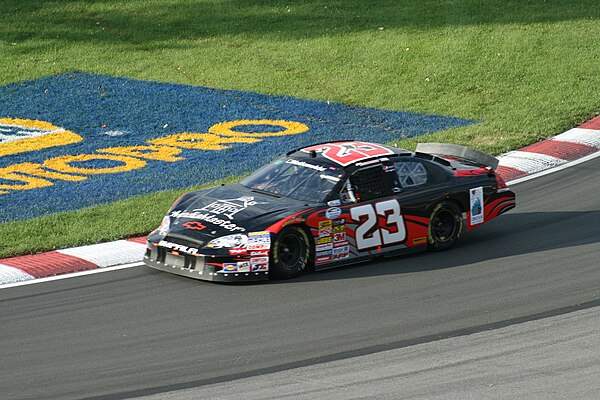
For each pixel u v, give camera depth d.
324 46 90.56
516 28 93.88
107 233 48.75
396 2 103.69
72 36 94.19
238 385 30.69
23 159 64.44
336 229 42.78
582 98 76.31
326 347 33.94
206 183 58.72
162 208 53.25
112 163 63.50
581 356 32.69
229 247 40.44
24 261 44.56
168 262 41.97
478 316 37.03
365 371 31.70
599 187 56.75
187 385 30.73
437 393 29.72
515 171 60.34
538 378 30.84
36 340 34.94
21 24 96.62
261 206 42.78
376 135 69.19
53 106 76.69
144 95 79.38
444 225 46.72
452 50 88.19
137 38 94.06
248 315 37.25
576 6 101.75
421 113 74.56
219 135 69.69
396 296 39.53
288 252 41.84
